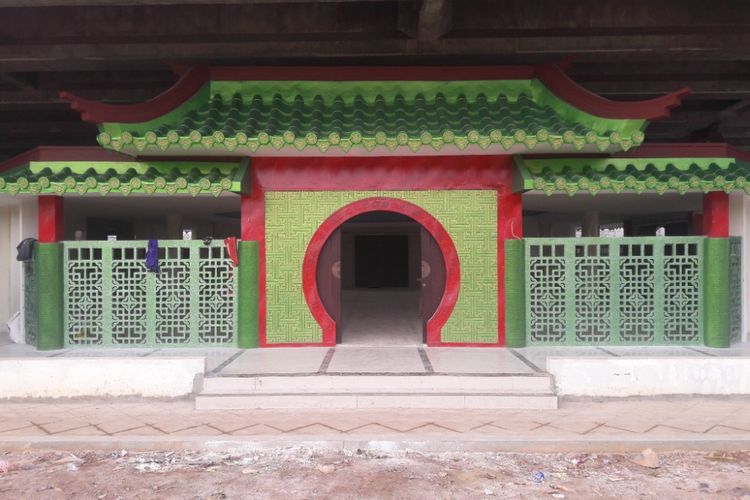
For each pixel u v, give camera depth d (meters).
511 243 7.34
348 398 5.64
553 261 7.39
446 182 7.45
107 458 4.52
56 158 7.07
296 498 3.80
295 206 7.48
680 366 5.85
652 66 8.99
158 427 5.05
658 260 7.35
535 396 5.62
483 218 7.46
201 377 5.86
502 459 4.48
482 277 7.47
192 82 7.38
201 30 7.37
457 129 6.73
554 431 4.90
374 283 17.95
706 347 7.23
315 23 7.36
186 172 7.16
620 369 5.85
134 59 7.93
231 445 4.66
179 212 10.27
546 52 7.83
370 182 7.48
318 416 5.37
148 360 5.89
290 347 7.45
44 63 8.06
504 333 7.41
